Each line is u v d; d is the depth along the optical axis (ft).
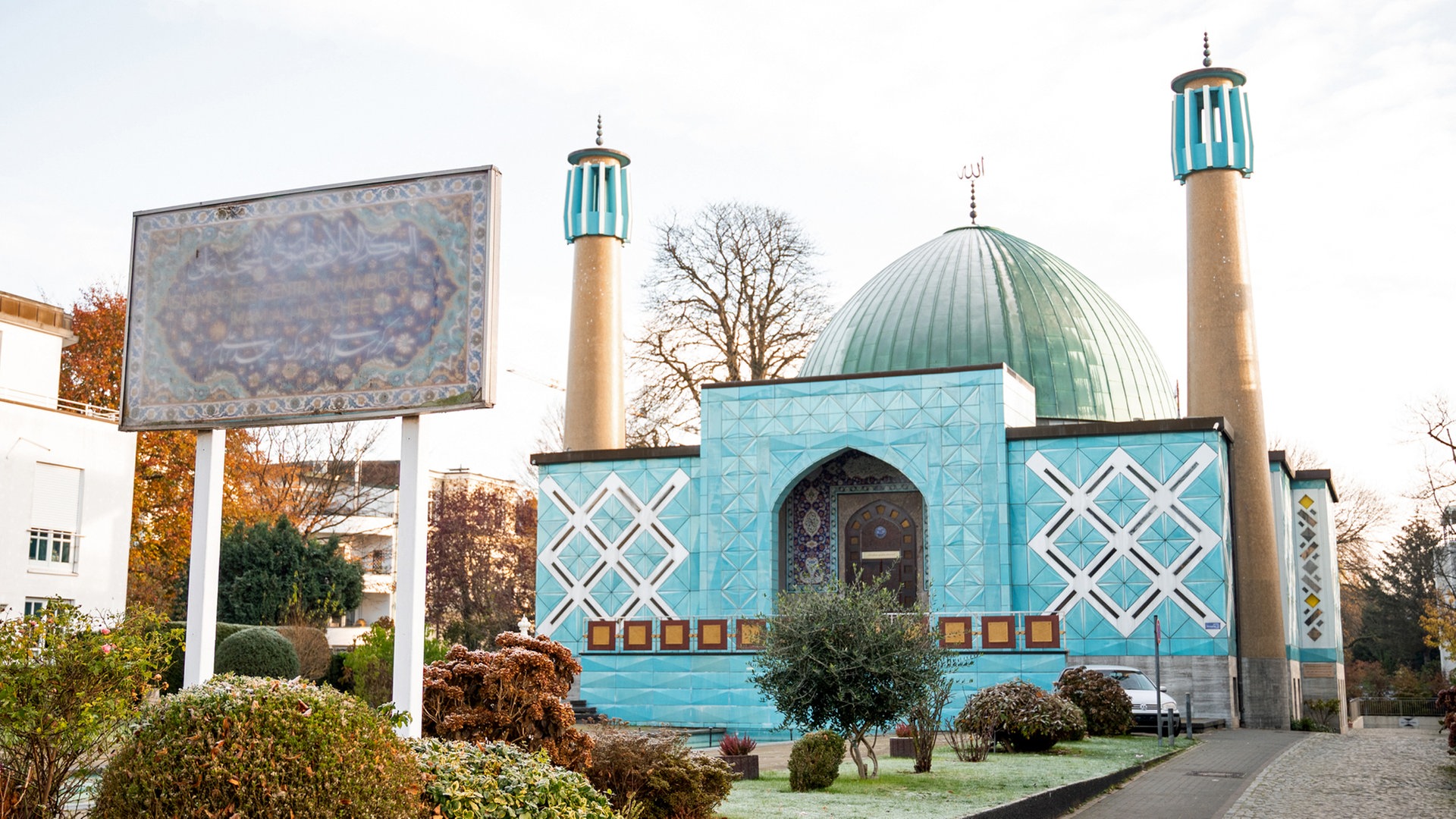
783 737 105.29
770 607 113.19
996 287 131.03
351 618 232.94
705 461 117.80
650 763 44.62
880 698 58.29
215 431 41.78
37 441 108.27
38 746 34.30
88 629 36.40
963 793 52.54
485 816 31.83
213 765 25.73
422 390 39.09
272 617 148.66
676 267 159.12
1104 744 76.74
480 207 39.50
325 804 26.21
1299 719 124.88
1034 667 100.68
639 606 119.65
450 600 208.13
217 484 41.47
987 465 108.47
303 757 26.35
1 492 104.27
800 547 118.32
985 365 110.22
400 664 37.37
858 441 113.09
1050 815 52.11
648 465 122.11
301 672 119.44
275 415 40.45
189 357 41.63
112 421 115.75
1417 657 232.53
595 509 123.03
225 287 41.68
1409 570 233.55
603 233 144.36
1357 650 245.04
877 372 113.50
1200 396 115.65
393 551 240.94
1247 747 81.41
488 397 38.42
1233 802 55.06
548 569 123.85
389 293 39.93
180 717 26.71
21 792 33.78
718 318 158.10
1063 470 107.14
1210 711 99.96
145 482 143.74
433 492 244.63
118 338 155.02
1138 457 104.99
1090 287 137.90
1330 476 141.18
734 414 117.60
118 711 35.01
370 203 40.50
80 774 35.53
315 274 40.78
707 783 45.70
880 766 64.49
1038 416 124.57
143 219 42.80
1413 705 202.39
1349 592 262.67
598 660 113.39
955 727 75.10
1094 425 106.63
